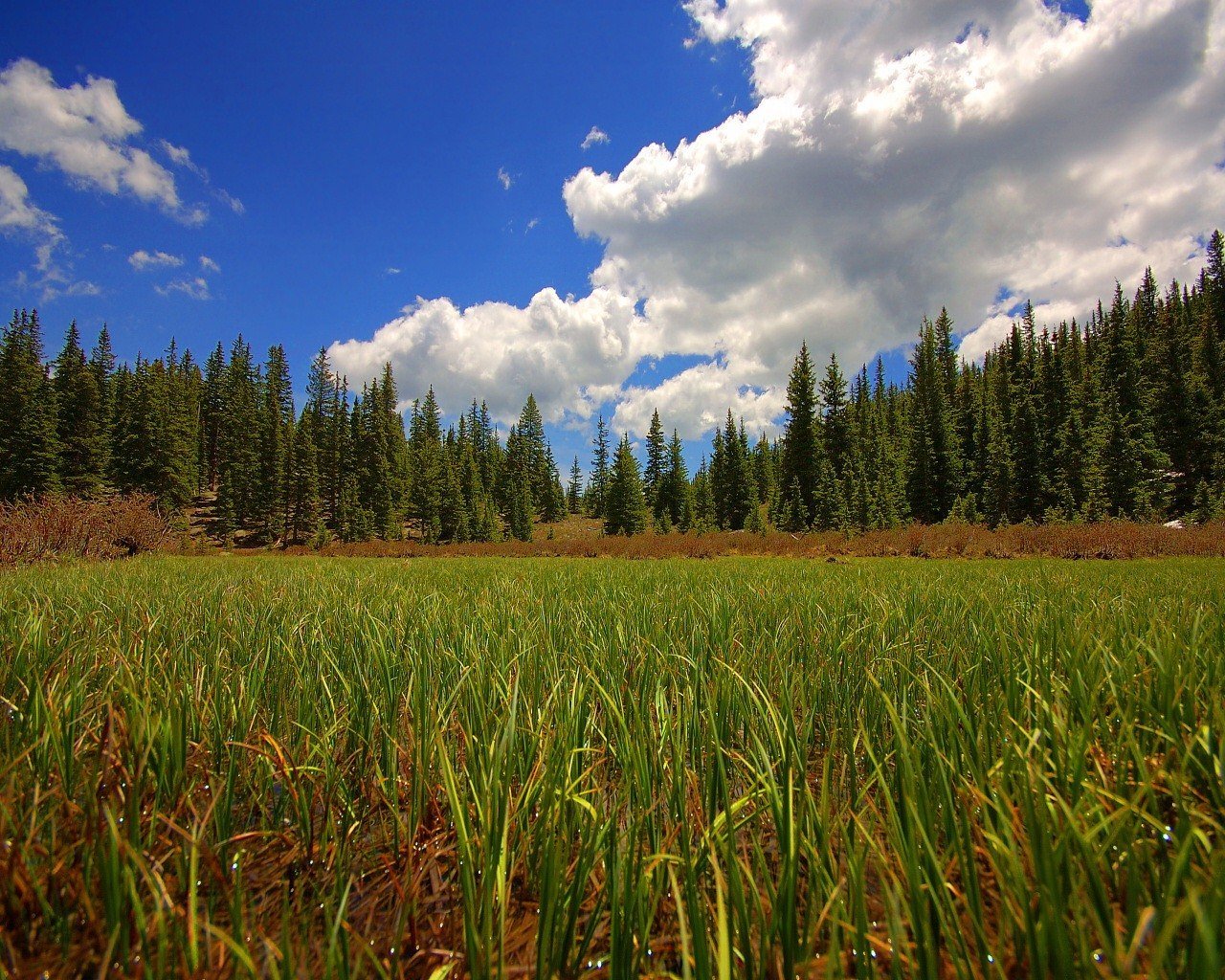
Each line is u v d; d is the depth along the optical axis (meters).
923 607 4.40
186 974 0.97
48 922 1.15
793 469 48.00
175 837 1.41
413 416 94.50
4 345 46.88
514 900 1.31
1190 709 1.78
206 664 2.65
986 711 1.96
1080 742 1.44
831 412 50.00
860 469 44.59
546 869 1.05
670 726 1.91
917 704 2.28
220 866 1.34
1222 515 26.98
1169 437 40.34
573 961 1.09
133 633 3.16
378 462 65.50
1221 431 38.19
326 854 1.51
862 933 0.93
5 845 1.24
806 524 41.94
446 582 7.62
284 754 1.84
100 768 1.45
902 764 1.28
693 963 1.06
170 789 1.63
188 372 80.19
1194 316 57.16
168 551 22.64
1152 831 1.32
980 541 22.27
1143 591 5.45
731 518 61.66
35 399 46.00
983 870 1.27
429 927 1.26
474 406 102.12
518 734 1.88
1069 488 38.06
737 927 1.07
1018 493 41.47
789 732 1.73
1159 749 1.72
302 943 1.11
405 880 1.29
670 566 13.44
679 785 1.51
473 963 0.98
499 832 1.23
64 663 2.44
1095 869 0.99
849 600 4.84
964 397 56.44
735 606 4.37
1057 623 2.93
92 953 1.08
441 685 2.35
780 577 8.29
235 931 1.04
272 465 59.19
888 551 24.19
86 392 51.28
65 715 1.84
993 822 1.29
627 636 3.24
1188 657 2.24
